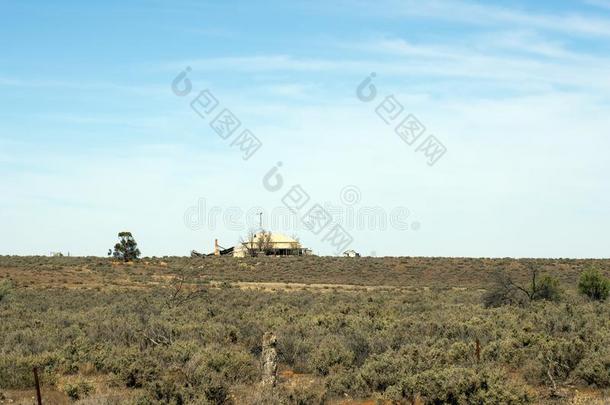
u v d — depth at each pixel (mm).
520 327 29703
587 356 20875
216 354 21469
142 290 64188
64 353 23641
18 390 19938
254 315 38500
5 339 27531
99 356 23094
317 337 27578
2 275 73875
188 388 16812
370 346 24469
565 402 17266
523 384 18359
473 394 16156
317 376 22094
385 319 34844
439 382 16547
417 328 29297
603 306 39750
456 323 29938
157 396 16391
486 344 24391
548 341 23578
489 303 46594
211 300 50000
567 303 44219
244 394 18125
